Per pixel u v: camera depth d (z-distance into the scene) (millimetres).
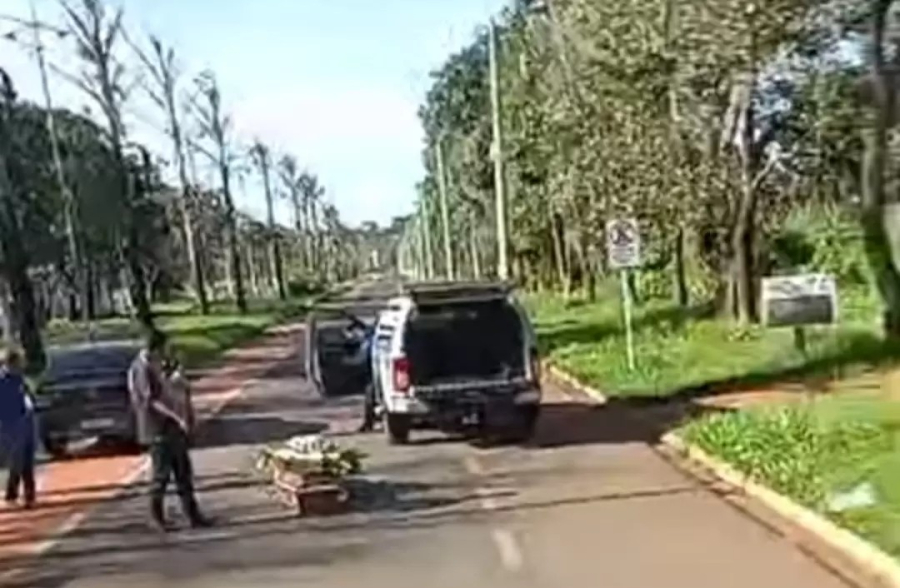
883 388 24422
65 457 24688
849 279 44406
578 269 70625
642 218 39625
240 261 111500
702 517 15523
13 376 19172
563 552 13867
